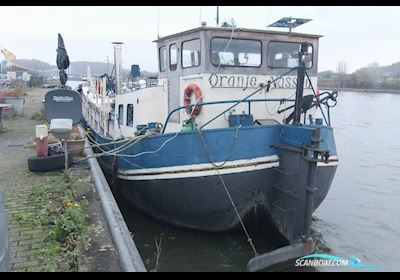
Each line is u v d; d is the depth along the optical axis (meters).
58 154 8.37
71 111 8.16
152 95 8.92
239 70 7.62
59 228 4.97
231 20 7.60
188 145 6.82
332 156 7.23
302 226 6.57
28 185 7.16
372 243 7.95
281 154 6.92
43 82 55.81
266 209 7.15
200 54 7.42
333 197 11.04
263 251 7.06
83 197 6.43
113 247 4.78
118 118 10.98
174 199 7.26
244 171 6.76
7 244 3.71
